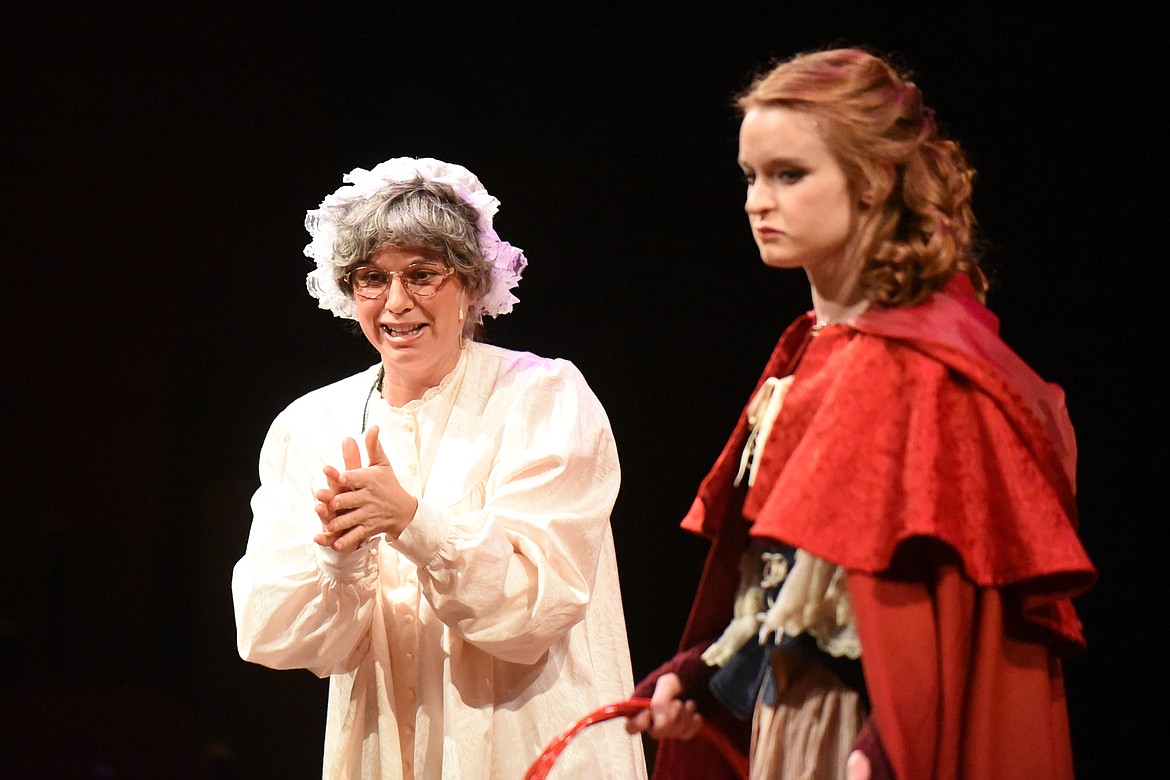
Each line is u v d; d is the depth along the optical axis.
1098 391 12.65
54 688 16.91
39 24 17.38
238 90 17.52
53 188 17.48
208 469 17.64
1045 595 3.54
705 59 15.01
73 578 17.42
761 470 3.89
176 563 17.48
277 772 16.34
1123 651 12.46
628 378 15.45
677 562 15.16
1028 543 3.51
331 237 6.20
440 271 5.92
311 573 5.74
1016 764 3.52
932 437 3.57
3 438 17.47
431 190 6.05
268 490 6.14
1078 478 12.70
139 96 17.53
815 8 13.76
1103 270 12.56
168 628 17.38
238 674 16.98
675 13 15.10
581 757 5.90
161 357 17.69
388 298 5.90
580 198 15.65
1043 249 12.64
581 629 6.13
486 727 5.83
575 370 6.35
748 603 4.14
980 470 3.58
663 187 15.41
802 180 3.78
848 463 3.61
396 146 16.45
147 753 14.85
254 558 5.95
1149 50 12.17
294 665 5.85
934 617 3.56
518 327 15.65
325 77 17.33
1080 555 3.48
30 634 17.30
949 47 12.73
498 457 6.04
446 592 5.55
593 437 6.14
